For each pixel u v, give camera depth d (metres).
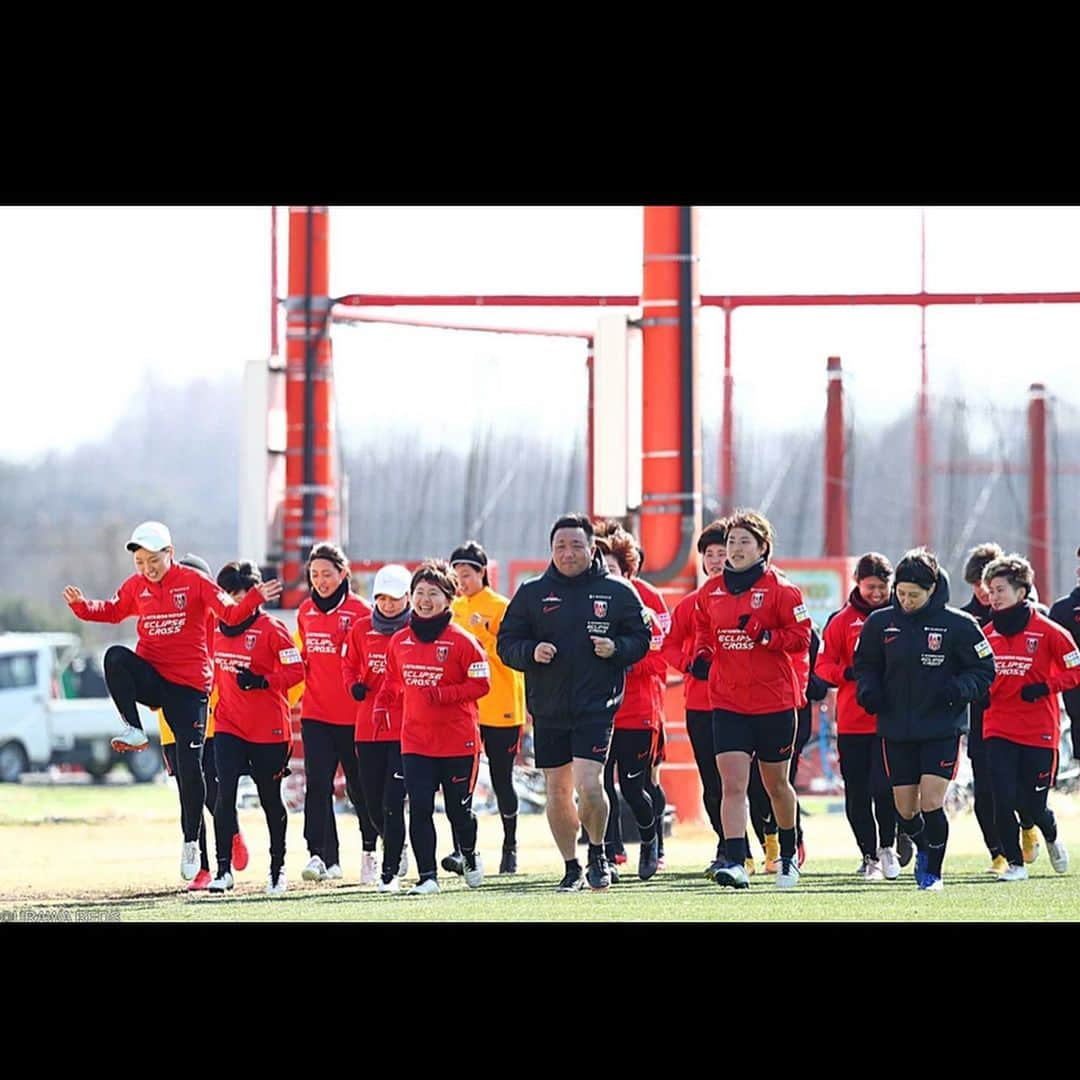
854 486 114.75
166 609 49.53
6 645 139.38
